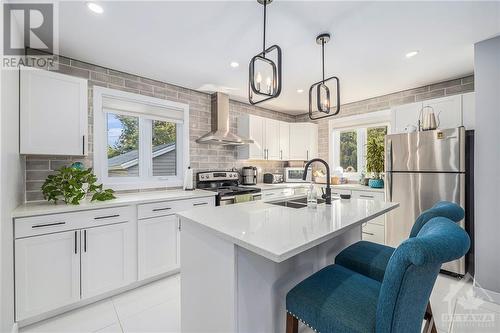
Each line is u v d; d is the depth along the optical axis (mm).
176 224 2551
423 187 2516
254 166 4305
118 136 2826
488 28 1883
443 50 2256
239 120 4039
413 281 759
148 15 1732
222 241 1166
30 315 1704
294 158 4535
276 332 1320
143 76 2895
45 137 1980
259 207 1781
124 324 1751
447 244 708
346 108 4195
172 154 3316
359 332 836
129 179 2914
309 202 1710
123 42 2107
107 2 1586
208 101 3598
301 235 1092
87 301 1990
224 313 1152
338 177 4078
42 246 1758
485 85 2057
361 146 4086
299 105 4281
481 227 2074
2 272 1397
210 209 1701
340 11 1689
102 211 2051
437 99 2732
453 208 1229
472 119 2480
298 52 2289
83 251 1943
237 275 1108
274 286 1310
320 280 1118
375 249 1503
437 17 1748
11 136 1636
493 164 2016
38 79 1950
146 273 2314
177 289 2256
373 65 2590
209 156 3631
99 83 2588
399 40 2076
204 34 1990
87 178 2117
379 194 3166
